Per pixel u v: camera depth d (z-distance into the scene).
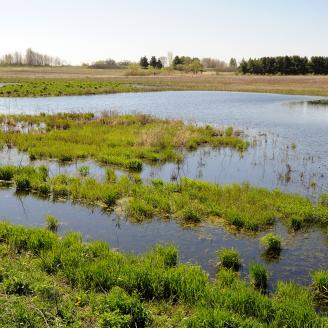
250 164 20.03
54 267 8.89
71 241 10.14
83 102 46.31
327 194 14.81
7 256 9.38
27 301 7.29
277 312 7.36
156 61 162.62
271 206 13.56
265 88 74.25
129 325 6.83
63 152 20.20
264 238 10.88
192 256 10.30
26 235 10.36
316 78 105.69
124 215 12.96
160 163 19.75
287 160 20.81
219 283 8.62
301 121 35.12
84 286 8.19
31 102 44.59
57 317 6.94
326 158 21.33
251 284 8.88
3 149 21.50
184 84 83.00
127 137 24.00
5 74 103.69
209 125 30.06
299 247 11.00
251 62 137.62
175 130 26.80
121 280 8.27
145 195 14.08
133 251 10.44
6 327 6.46
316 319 7.18
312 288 8.84
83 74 121.00
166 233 11.67
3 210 13.19
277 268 9.81
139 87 71.31
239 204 13.55
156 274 8.45
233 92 68.69
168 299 8.08
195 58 152.62
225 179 17.38
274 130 30.34
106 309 7.13
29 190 15.16
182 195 14.39
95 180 15.89
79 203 14.02
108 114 33.69
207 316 6.96
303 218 12.67
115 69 179.75
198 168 19.05
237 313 7.37
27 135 23.95
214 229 12.02
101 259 9.30
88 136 24.02
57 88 60.22
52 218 11.91
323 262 10.18
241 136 27.52
